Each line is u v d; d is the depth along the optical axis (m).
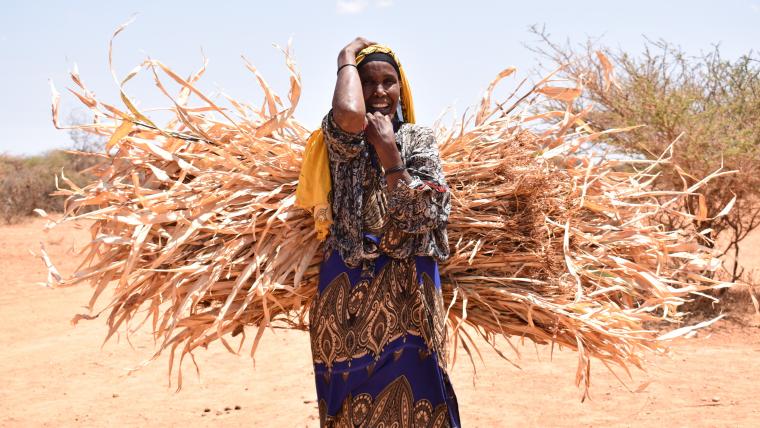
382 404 2.68
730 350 8.38
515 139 3.10
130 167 2.94
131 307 2.84
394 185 2.62
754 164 9.93
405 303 2.71
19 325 10.98
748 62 11.16
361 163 2.73
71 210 2.80
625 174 3.38
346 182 2.73
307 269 2.91
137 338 9.84
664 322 9.47
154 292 2.84
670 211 3.39
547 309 2.88
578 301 2.77
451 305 2.80
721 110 10.48
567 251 2.84
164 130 2.85
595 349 3.02
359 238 2.70
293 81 2.81
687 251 3.28
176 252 2.81
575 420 6.07
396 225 2.64
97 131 2.97
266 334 9.84
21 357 9.04
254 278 2.84
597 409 6.35
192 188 2.86
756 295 10.62
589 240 3.06
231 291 2.81
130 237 2.81
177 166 2.97
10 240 21.44
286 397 7.11
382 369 2.69
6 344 9.83
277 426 6.21
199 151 3.00
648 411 6.23
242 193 2.85
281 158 2.97
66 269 16.83
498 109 3.23
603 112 10.53
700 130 9.88
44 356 9.06
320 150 2.78
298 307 2.96
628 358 3.05
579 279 2.82
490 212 3.02
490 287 2.95
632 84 10.52
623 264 3.04
